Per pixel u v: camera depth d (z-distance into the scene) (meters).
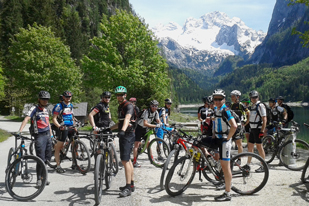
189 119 82.31
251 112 6.43
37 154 5.27
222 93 4.55
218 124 4.61
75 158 6.50
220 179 4.89
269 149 7.43
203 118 8.20
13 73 36.78
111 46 24.53
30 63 35.62
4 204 4.41
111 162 5.24
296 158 6.44
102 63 23.47
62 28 75.44
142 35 26.38
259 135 6.29
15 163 4.74
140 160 7.98
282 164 6.71
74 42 73.31
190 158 4.89
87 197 4.73
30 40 37.38
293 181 5.43
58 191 5.06
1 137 14.70
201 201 4.49
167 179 4.61
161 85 26.14
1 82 42.69
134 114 4.96
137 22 26.72
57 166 6.50
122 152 4.84
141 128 7.07
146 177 6.00
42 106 5.43
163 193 4.90
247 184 4.90
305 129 36.69
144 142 7.57
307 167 5.22
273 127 7.89
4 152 10.20
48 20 64.94
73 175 6.25
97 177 4.34
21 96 47.78
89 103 52.72
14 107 53.12
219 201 4.47
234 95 6.57
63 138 6.37
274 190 4.93
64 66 36.91
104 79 24.06
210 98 7.97
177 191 4.80
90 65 24.48
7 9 61.91
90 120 5.96
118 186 5.38
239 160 4.91
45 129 5.41
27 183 5.45
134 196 4.75
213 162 4.88
